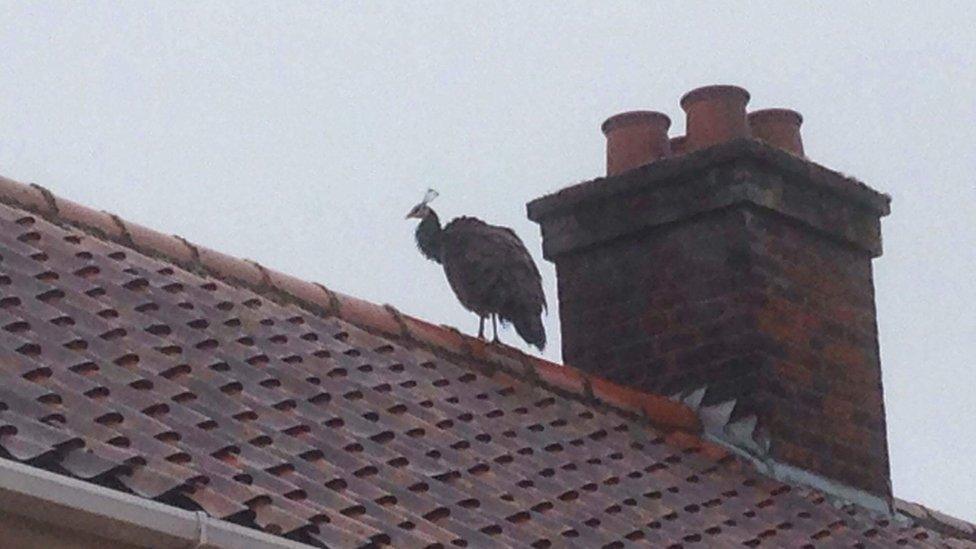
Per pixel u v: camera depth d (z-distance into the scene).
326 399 10.69
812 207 14.21
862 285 14.47
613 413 12.90
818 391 13.86
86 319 10.05
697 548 11.23
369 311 12.20
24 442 8.15
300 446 9.86
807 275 14.11
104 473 8.23
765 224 13.98
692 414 13.42
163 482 8.39
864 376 14.21
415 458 10.55
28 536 7.70
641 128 14.39
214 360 10.36
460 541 9.56
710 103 14.28
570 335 14.32
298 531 8.64
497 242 13.15
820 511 13.00
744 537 11.86
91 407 8.93
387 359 11.79
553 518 10.63
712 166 13.96
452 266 13.14
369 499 9.65
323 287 12.14
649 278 14.11
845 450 13.85
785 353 13.75
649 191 14.16
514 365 12.56
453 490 10.33
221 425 9.62
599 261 14.34
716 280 13.87
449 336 12.46
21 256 10.42
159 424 9.13
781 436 13.50
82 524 7.79
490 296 12.97
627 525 11.05
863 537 12.95
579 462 11.82
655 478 12.20
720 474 12.87
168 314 10.68
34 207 11.20
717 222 13.95
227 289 11.49
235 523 8.42
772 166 14.04
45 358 9.35
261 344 11.00
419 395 11.51
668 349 13.91
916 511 14.19
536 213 14.55
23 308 9.82
